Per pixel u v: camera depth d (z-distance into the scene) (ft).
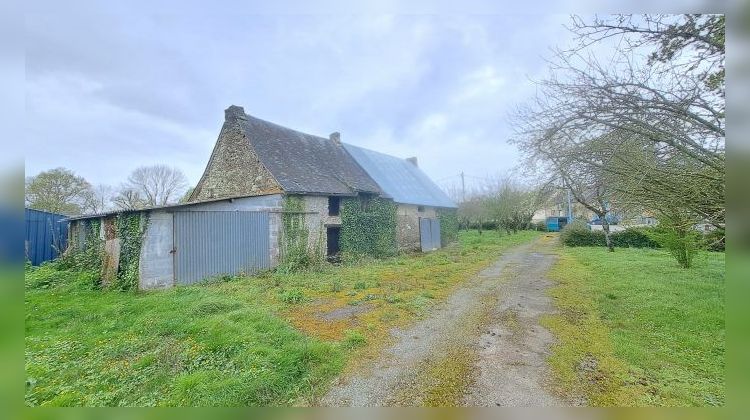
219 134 54.13
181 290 30.96
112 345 18.10
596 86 15.42
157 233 34.17
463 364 15.64
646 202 18.57
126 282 33.42
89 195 87.66
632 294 27.40
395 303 26.32
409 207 71.46
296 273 41.09
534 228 136.56
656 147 15.79
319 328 20.58
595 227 102.53
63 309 25.04
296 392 13.30
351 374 14.83
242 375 14.14
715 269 37.91
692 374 14.24
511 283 34.42
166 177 119.14
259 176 48.67
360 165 67.87
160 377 14.44
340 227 53.88
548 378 14.17
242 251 40.55
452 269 43.75
